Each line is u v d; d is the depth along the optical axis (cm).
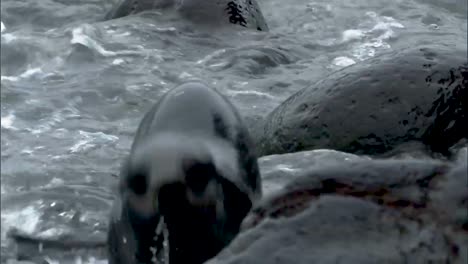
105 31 1463
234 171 650
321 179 495
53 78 1294
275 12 1708
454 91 1045
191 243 638
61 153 1052
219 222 640
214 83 1311
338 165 501
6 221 870
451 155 1022
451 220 474
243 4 1566
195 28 1512
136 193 640
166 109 666
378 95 1045
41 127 1130
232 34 1511
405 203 482
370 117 1039
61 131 1123
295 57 1448
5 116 1155
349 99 1051
